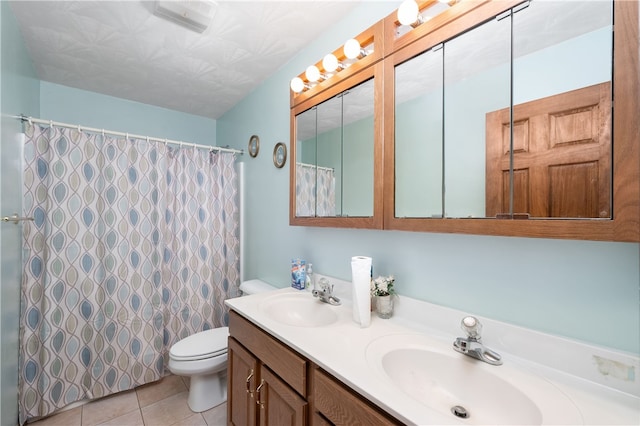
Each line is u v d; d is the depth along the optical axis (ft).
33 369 5.27
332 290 4.91
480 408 2.62
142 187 6.39
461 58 3.05
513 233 2.58
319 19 4.87
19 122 5.04
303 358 3.15
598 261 2.46
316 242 5.43
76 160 5.69
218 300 7.63
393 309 4.01
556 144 2.44
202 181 7.38
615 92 2.07
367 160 3.95
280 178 6.39
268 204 6.82
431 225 3.18
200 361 5.30
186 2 4.32
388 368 2.87
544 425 2.03
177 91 7.64
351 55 3.99
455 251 3.41
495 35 2.82
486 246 3.14
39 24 4.89
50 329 5.42
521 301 2.89
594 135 2.23
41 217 5.40
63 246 5.54
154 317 6.50
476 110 2.95
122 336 6.11
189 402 5.77
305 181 5.09
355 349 3.05
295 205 5.30
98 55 5.89
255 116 7.39
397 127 3.59
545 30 2.51
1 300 4.01
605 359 2.37
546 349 2.66
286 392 3.34
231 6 4.50
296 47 5.66
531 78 2.60
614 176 2.07
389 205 3.61
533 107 2.58
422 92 3.37
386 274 4.20
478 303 3.21
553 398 2.29
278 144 6.41
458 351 2.97
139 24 4.92
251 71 6.56
